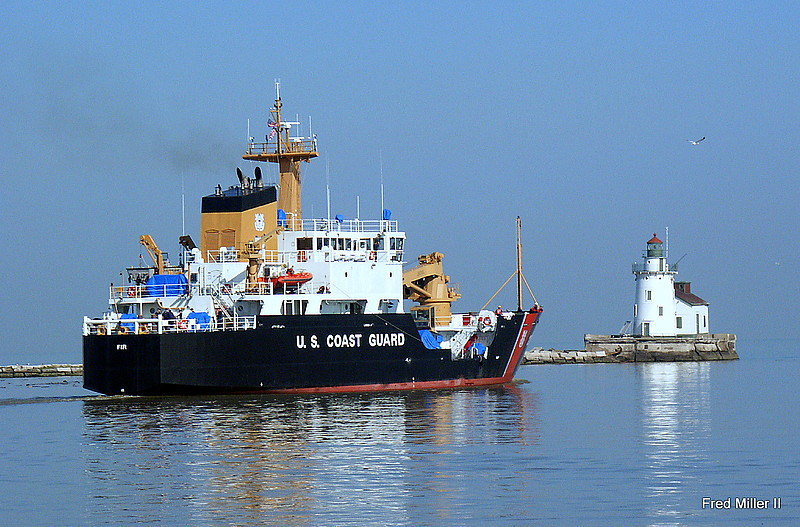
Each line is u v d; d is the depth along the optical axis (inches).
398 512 1376.7
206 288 2642.7
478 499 1441.9
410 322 2711.6
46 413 2319.1
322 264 2714.1
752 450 1812.3
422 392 2684.5
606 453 1777.8
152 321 2539.4
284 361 2546.8
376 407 2357.3
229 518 1352.1
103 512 1390.3
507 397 2628.0
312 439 1914.4
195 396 2529.5
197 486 1524.4
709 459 1722.4
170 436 1958.7
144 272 2790.4
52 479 1589.6
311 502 1425.9
